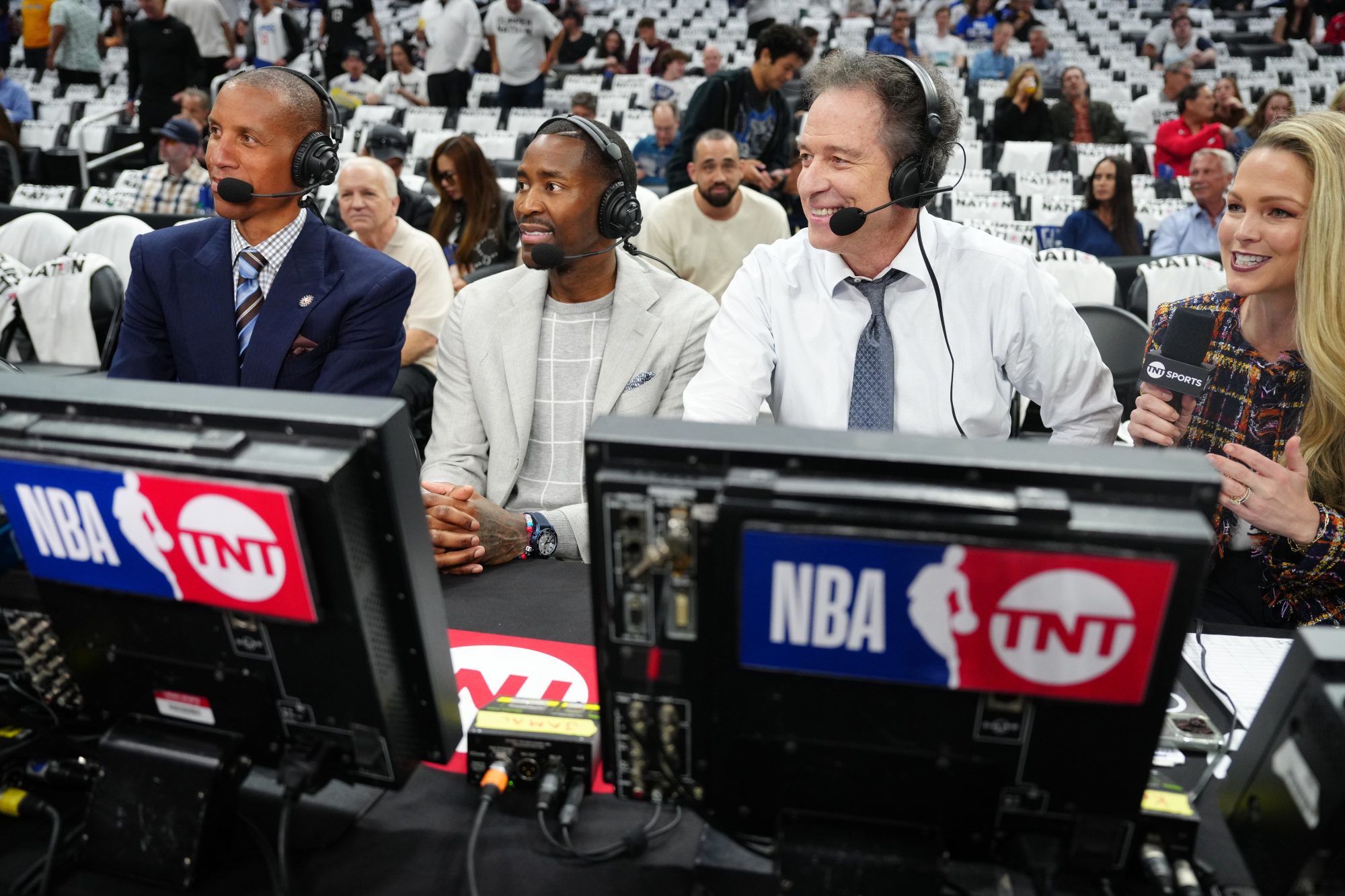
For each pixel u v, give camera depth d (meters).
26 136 7.58
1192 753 1.03
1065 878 0.82
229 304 1.72
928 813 0.78
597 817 0.95
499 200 4.08
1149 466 0.65
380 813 0.95
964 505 0.65
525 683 1.18
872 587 0.68
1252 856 0.79
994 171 7.06
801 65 4.57
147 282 1.76
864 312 1.59
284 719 0.86
